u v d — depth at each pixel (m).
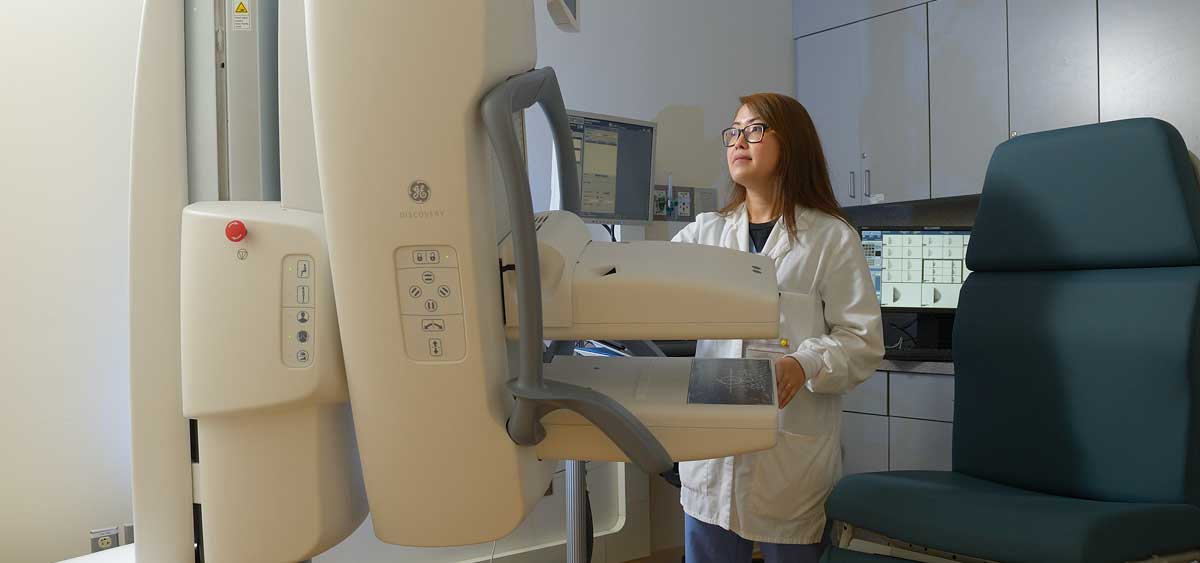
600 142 2.86
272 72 0.83
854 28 3.61
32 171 1.94
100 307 2.02
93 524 2.01
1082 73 3.00
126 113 2.06
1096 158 1.57
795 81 3.85
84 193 2.00
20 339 1.93
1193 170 1.53
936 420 2.77
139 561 0.75
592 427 0.69
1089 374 1.53
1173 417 1.42
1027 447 1.62
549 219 0.76
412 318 0.62
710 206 3.45
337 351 0.68
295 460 0.70
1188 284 1.44
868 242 3.19
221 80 0.81
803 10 3.79
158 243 0.75
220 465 0.70
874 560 1.44
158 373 0.75
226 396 0.67
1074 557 1.19
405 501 0.65
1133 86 2.90
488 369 0.63
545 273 0.69
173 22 0.77
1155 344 1.44
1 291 1.91
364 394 0.64
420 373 0.62
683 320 0.68
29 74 1.94
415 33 0.58
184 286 0.68
